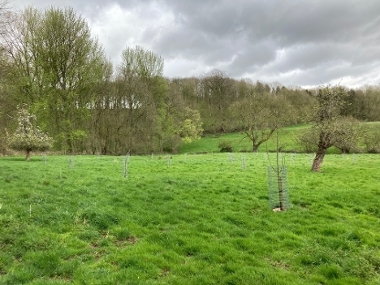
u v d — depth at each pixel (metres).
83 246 9.05
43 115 44.84
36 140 30.39
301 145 49.88
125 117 58.06
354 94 80.50
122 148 58.53
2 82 29.78
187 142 68.81
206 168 25.83
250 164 29.19
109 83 55.56
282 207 13.43
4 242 8.84
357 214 13.40
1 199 12.27
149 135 59.00
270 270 7.95
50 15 45.25
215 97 88.94
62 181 16.62
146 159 34.44
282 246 9.57
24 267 7.65
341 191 16.83
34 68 45.91
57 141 46.25
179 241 9.59
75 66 46.62
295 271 8.09
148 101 58.38
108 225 10.61
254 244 9.55
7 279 7.05
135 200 13.62
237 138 72.88
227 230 10.68
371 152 50.41
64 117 47.19
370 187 18.14
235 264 8.18
